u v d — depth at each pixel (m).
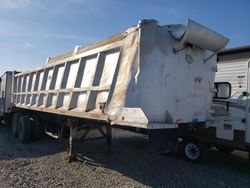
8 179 6.18
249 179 6.93
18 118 11.59
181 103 6.13
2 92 14.25
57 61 8.40
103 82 6.11
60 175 6.57
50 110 8.50
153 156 8.73
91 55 6.70
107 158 8.20
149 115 5.41
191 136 8.30
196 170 7.50
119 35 5.83
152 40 5.51
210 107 7.09
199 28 5.93
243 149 7.87
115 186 5.98
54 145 9.95
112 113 5.59
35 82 10.00
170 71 5.84
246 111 7.80
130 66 5.37
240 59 8.09
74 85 7.16
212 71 7.07
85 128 7.81
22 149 9.28
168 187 6.08
